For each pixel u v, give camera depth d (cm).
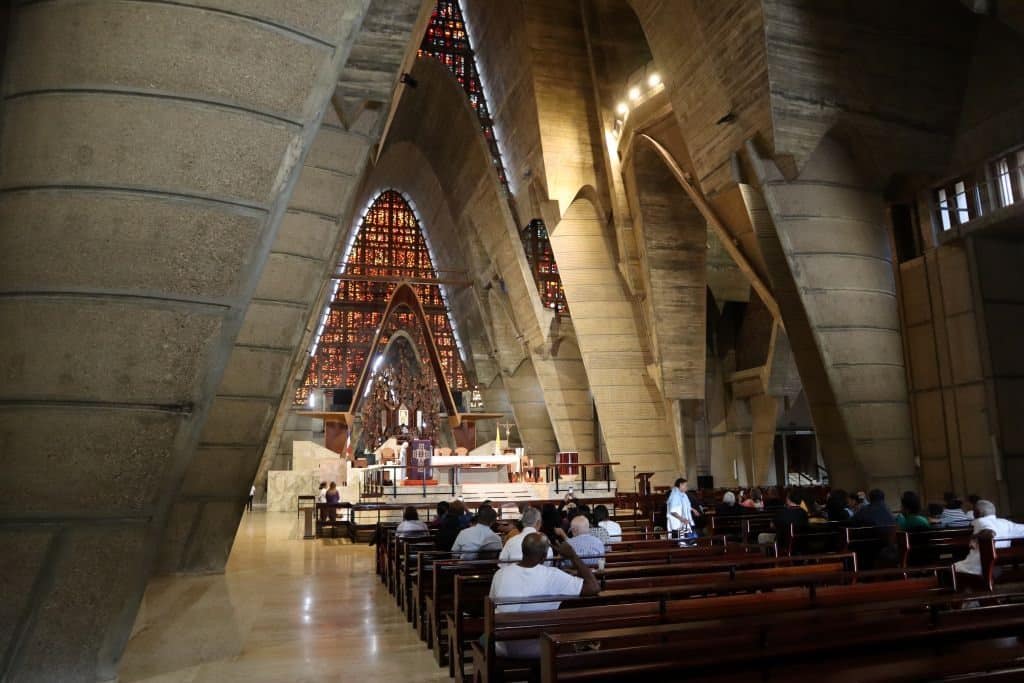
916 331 1473
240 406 1018
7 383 451
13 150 464
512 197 2775
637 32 2258
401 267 4022
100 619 470
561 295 2797
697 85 1533
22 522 448
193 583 911
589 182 2431
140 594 491
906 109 1400
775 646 306
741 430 2598
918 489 1433
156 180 474
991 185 1341
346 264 3875
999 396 1305
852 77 1373
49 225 457
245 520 2044
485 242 3022
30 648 451
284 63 507
